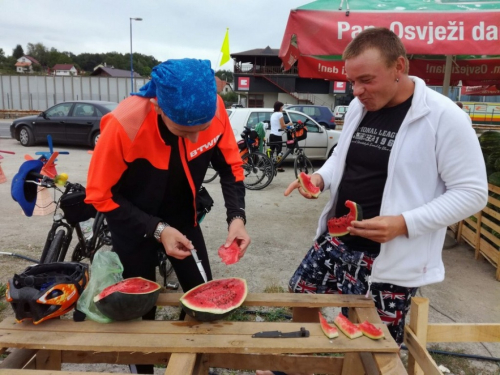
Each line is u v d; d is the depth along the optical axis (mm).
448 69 5762
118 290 1528
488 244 4160
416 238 1700
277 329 1532
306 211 6359
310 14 3715
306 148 10312
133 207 1746
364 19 3613
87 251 3252
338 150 2025
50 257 2803
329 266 2037
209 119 1457
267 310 3270
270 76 38062
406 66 1622
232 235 1873
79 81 26562
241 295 1718
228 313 1591
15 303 1488
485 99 22188
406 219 1578
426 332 1646
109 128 1608
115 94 26562
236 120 10047
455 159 1571
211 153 1918
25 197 2861
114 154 1611
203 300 1632
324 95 38656
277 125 8969
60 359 1858
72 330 1495
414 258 1714
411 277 1728
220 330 1517
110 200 1698
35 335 1457
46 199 4945
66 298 1523
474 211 1577
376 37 1575
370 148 1787
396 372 1328
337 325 1538
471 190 1550
